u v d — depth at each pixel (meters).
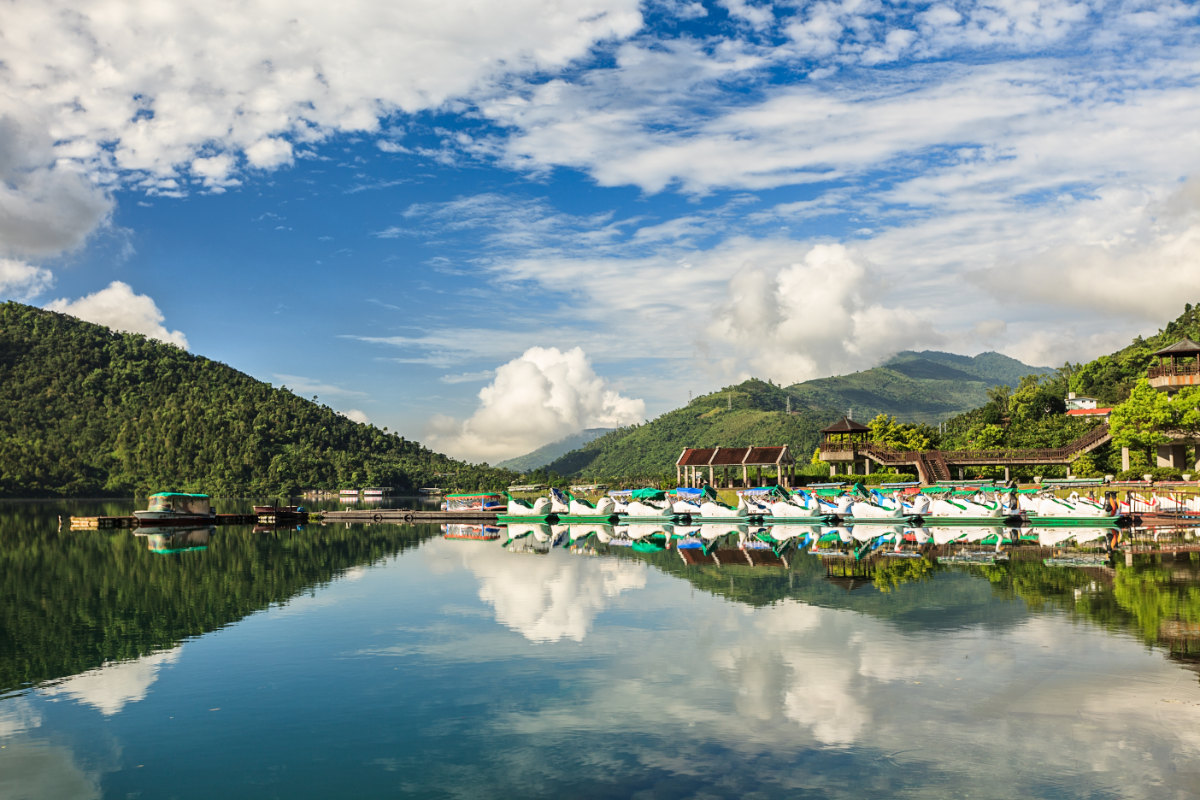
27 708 21.84
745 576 43.03
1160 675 23.09
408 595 38.59
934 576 41.47
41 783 17.19
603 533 75.06
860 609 33.16
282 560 54.75
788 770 17.25
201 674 24.84
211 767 17.89
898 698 21.58
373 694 22.67
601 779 16.95
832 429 120.62
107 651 27.81
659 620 31.83
